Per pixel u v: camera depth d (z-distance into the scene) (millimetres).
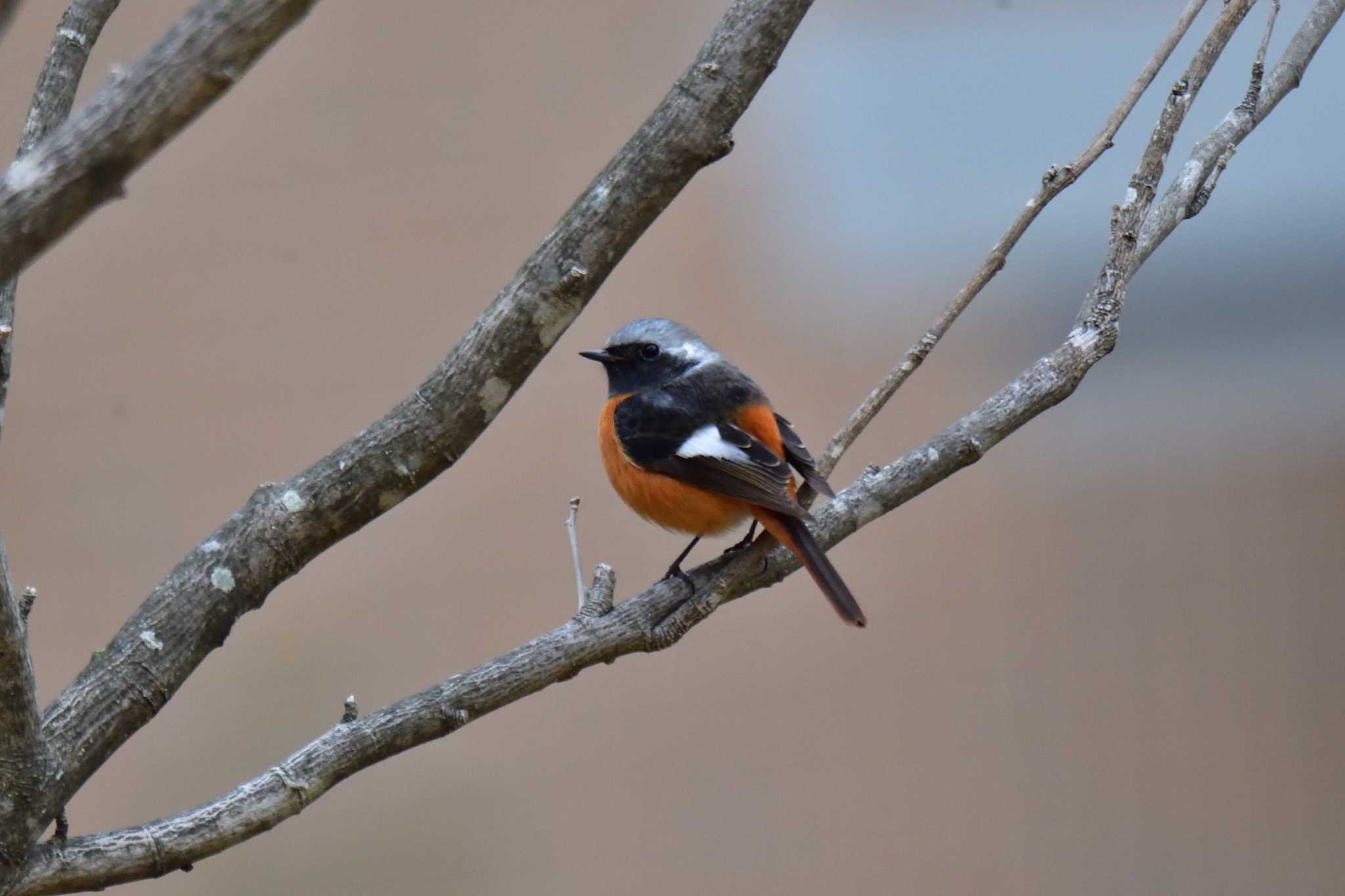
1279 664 11680
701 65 4195
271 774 4273
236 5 2840
